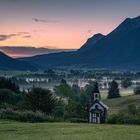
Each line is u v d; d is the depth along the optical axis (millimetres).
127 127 53312
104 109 99938
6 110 66562
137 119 67250
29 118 65625
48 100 92500
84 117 101312
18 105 94312
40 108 91562
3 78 153875
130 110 97125
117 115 69250
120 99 188500
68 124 57312
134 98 186500
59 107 98375
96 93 105875
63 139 39281
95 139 39406
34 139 39375
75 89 169000
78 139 39344
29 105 91188
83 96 147375
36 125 53562
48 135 42719
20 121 64438
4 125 53156
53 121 67625
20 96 122938
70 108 104938
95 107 100062
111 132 46000
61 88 125375
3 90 123062
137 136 42188
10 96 121125
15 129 48406
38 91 92188
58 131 46531
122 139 39625
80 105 109750
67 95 124938
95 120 96000
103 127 52719
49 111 92812
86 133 44781
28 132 45562
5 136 41938
